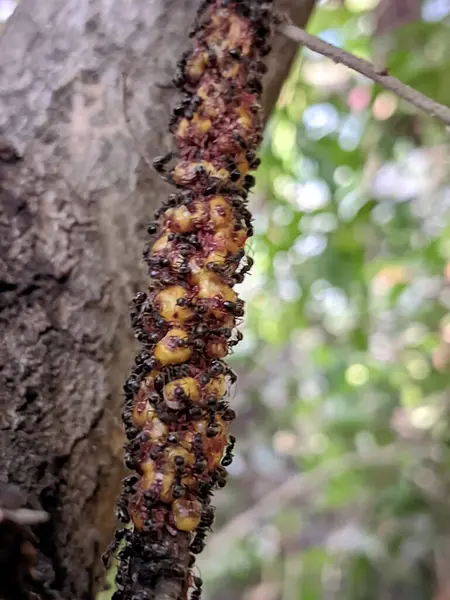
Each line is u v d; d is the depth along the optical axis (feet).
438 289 1.18
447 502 1.12
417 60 0.89
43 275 0.42
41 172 0.44
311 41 0.37
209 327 0.32
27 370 0.39
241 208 0.35
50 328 0.41
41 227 0.43
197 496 0.31
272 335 1.34
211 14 0.37
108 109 0.46
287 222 1.09
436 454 1.14
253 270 1.24
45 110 0.45
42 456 0.38
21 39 0.47
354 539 1.15
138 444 0.31
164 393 0.31
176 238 0.33
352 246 1.08
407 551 1.12
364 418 1.28
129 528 0.32
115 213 0.45
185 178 0.34
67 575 0.38
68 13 0.48
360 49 1.05
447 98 0.88
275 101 0.55
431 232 1.16
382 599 1.15
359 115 1.07
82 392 0.41
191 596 0.32
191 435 0.31
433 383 1.14
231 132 0.35
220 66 0.36
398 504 1.14
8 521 0.29
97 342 0.42
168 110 0.47
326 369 1.32
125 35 0.47
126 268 0.44
